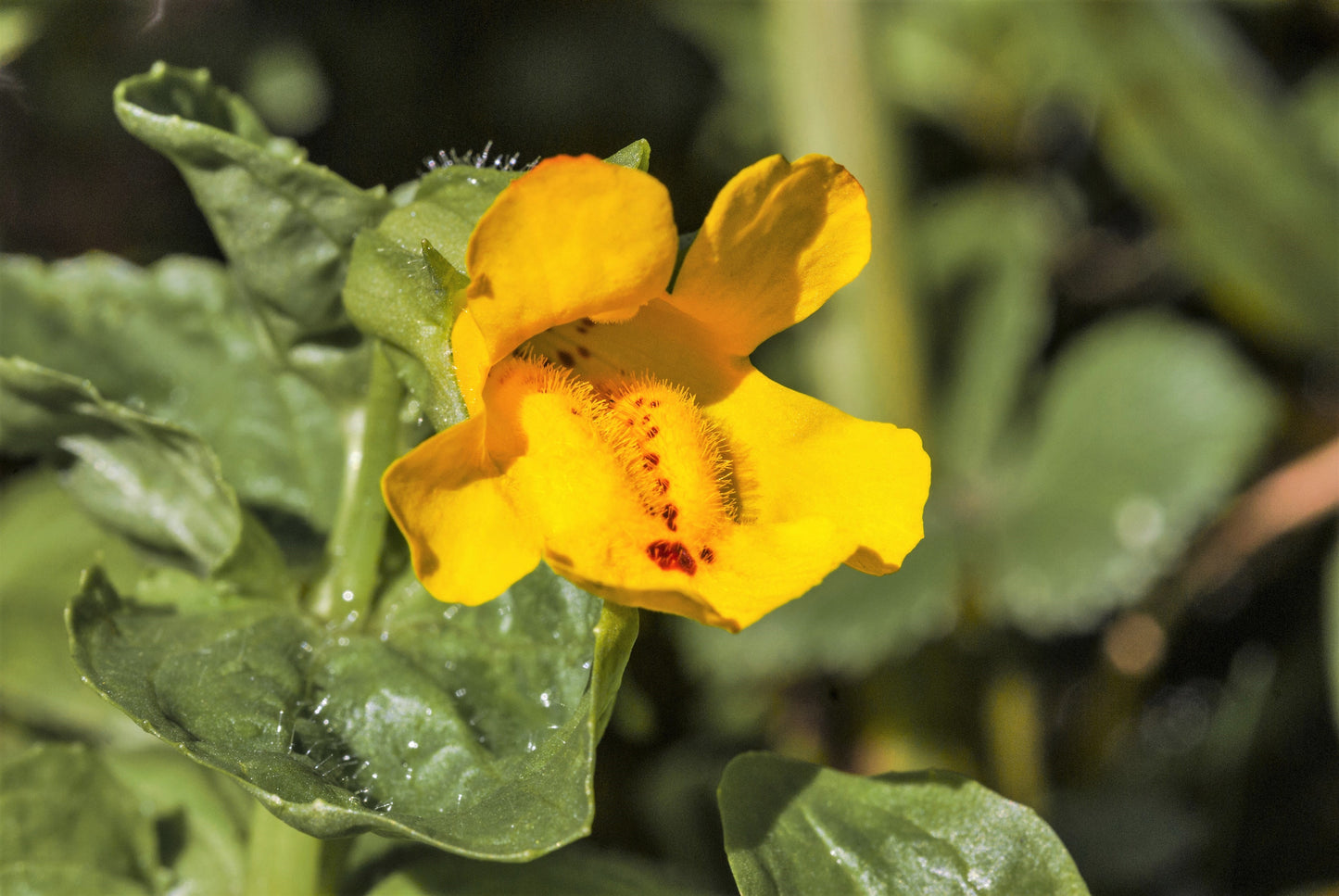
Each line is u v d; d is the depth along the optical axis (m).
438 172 0.21
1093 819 0.31
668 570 0.20
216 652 0.21
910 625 0.28
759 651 0.28
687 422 0.21
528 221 0.20
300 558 0.23
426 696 0.21
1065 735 0.33
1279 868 0.31
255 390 0.24
